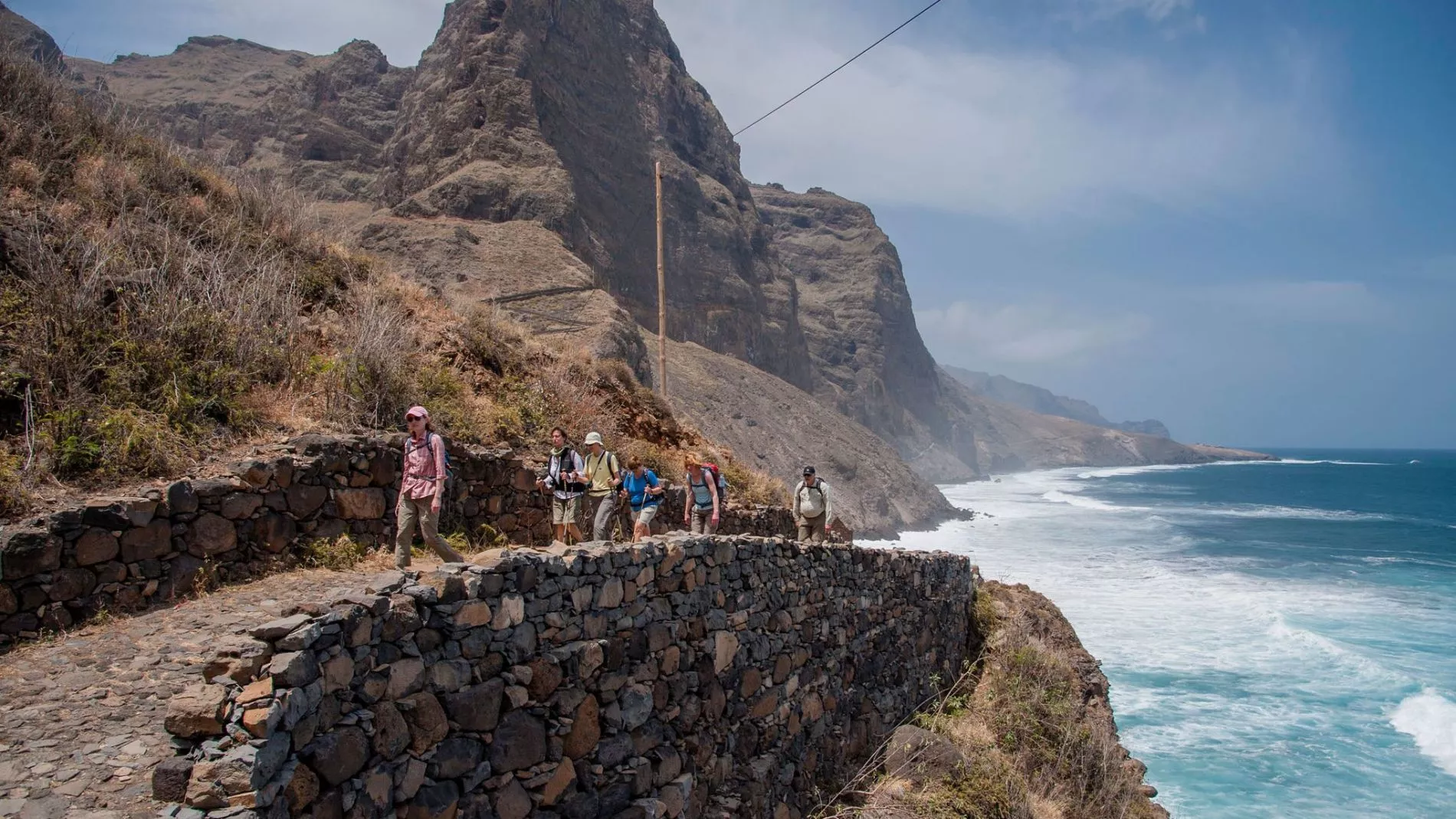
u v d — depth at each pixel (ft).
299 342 31.60
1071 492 355.56
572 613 17.49
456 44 276.62
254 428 26.02
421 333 38.93
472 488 30.07
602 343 143.23
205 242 35.42
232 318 29.30
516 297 161.58
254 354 28.58
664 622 20.11
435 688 14.37
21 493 19.20
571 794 16.72
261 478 22.57
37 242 26.13
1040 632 48.26
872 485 214.48
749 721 23.24
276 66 467.93
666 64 359.05
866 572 32.48
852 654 30.27
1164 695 66.59
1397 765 54.34
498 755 15.33
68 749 13.34
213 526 21.40
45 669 16.16
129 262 28.66
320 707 12.36
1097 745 38.65
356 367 30.19
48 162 33.53
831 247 558.97
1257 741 57.82
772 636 24.99
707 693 21.33
